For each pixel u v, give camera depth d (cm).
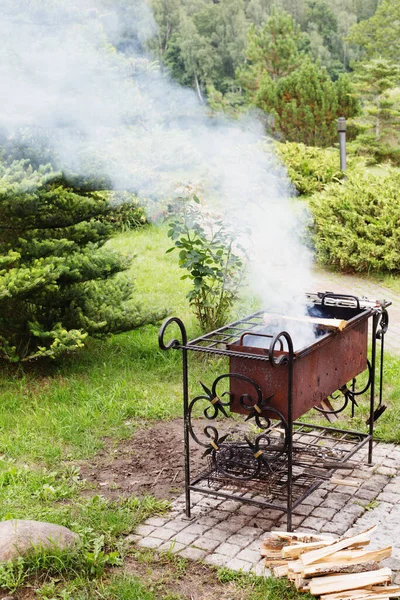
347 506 393
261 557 345
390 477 427
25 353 592
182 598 316
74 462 455
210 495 411
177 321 380
